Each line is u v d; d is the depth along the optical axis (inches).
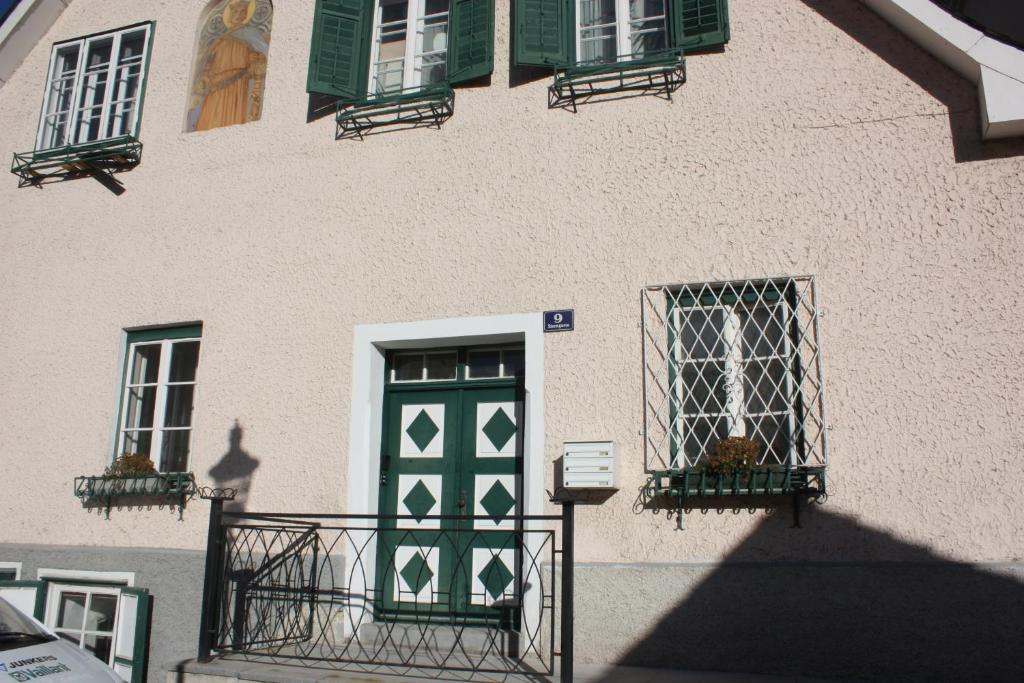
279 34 340.2
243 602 288.7
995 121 235.1
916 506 230.8
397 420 301.3
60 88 371.6
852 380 242.1
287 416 299.4
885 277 246.1
